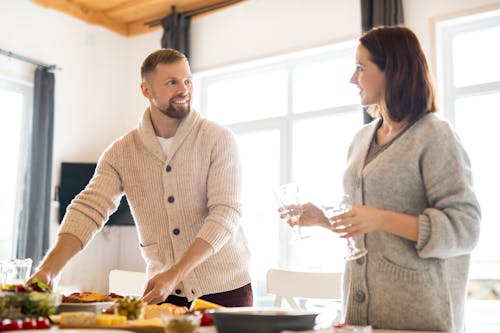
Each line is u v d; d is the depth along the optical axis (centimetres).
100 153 486
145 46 505
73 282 452
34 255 408
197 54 469
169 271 146
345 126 407
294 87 431
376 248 127
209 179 177
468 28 358
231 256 177
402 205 128
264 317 93
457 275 126
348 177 140
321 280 185
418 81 130
